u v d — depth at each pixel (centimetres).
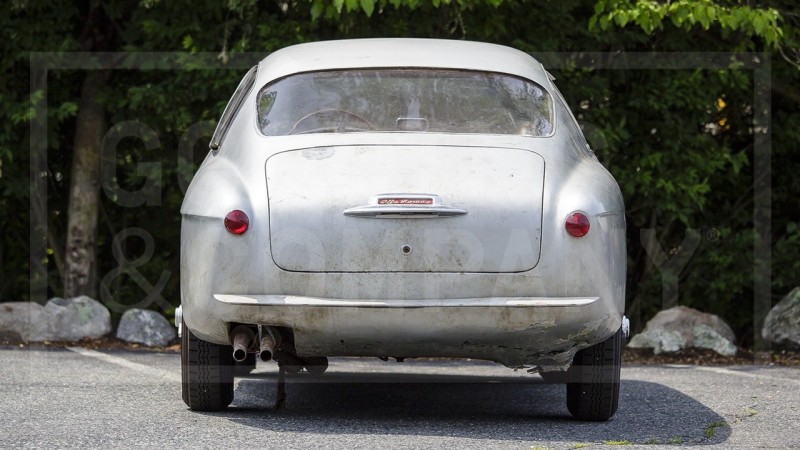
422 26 1405
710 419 820
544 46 1434
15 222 1555
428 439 698
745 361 1296
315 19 1309
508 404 902
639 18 1330
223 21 1437
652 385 1019
